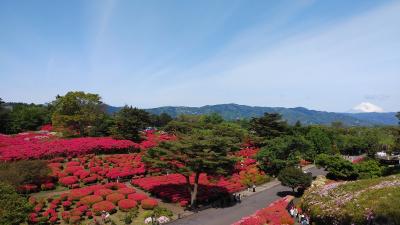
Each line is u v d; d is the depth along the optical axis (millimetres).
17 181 49188
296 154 68562
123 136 82062
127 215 43750
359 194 38250
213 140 48219
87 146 70688
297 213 43250
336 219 35625
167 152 48344
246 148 90875
